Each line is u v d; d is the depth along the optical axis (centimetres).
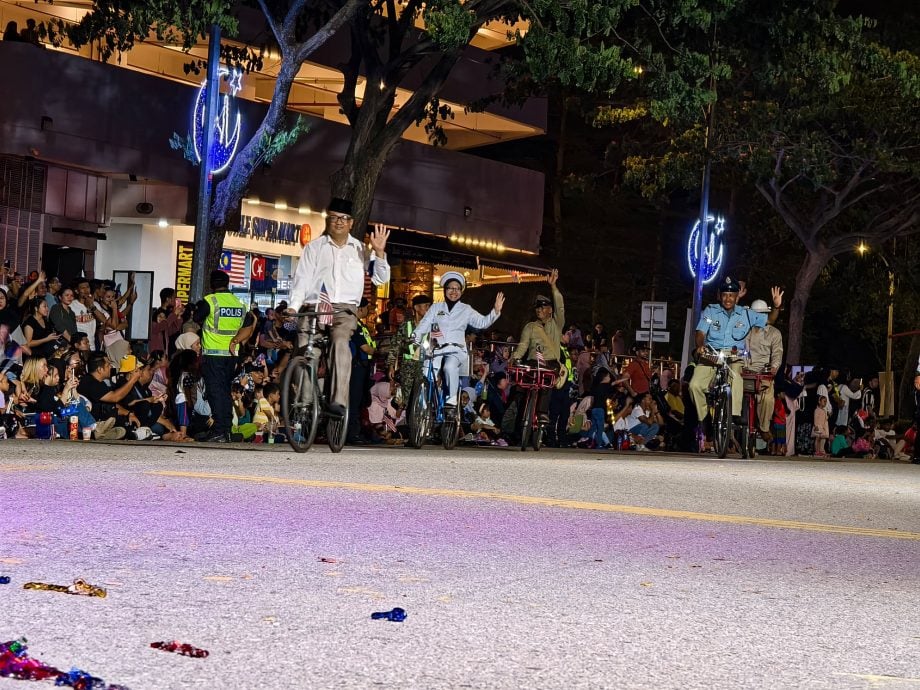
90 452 1231
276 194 3441
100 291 1983
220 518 737
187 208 3175
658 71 2514
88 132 2997
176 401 1780
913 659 448
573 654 424
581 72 2377
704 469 1505
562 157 6328
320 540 668
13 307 1738
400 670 388
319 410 1310
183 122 3188
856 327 5756
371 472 1117
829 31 2789
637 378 2528
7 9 3114
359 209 2516
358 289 1299
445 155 4019
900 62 2989
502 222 4256
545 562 637
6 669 352
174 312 2116
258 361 1914
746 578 624
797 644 464
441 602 509
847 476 1535
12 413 1578
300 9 2352
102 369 1692
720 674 407
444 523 775
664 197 4328
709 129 3753
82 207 3094
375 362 1977
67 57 2961
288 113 3475
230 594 500
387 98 2548
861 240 4297
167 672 371
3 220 2878
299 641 421
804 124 4059
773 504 1053
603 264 6266
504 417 2206
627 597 546
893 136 4091
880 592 604
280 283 3522
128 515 731
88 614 448
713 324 1853
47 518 704
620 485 1151
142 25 2444
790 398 2761
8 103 2878
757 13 2759
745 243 5553
